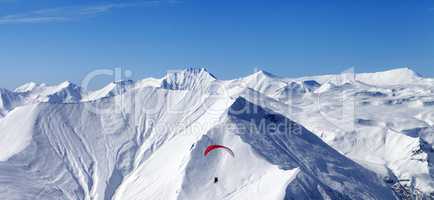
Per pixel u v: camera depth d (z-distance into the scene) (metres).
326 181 197.00
